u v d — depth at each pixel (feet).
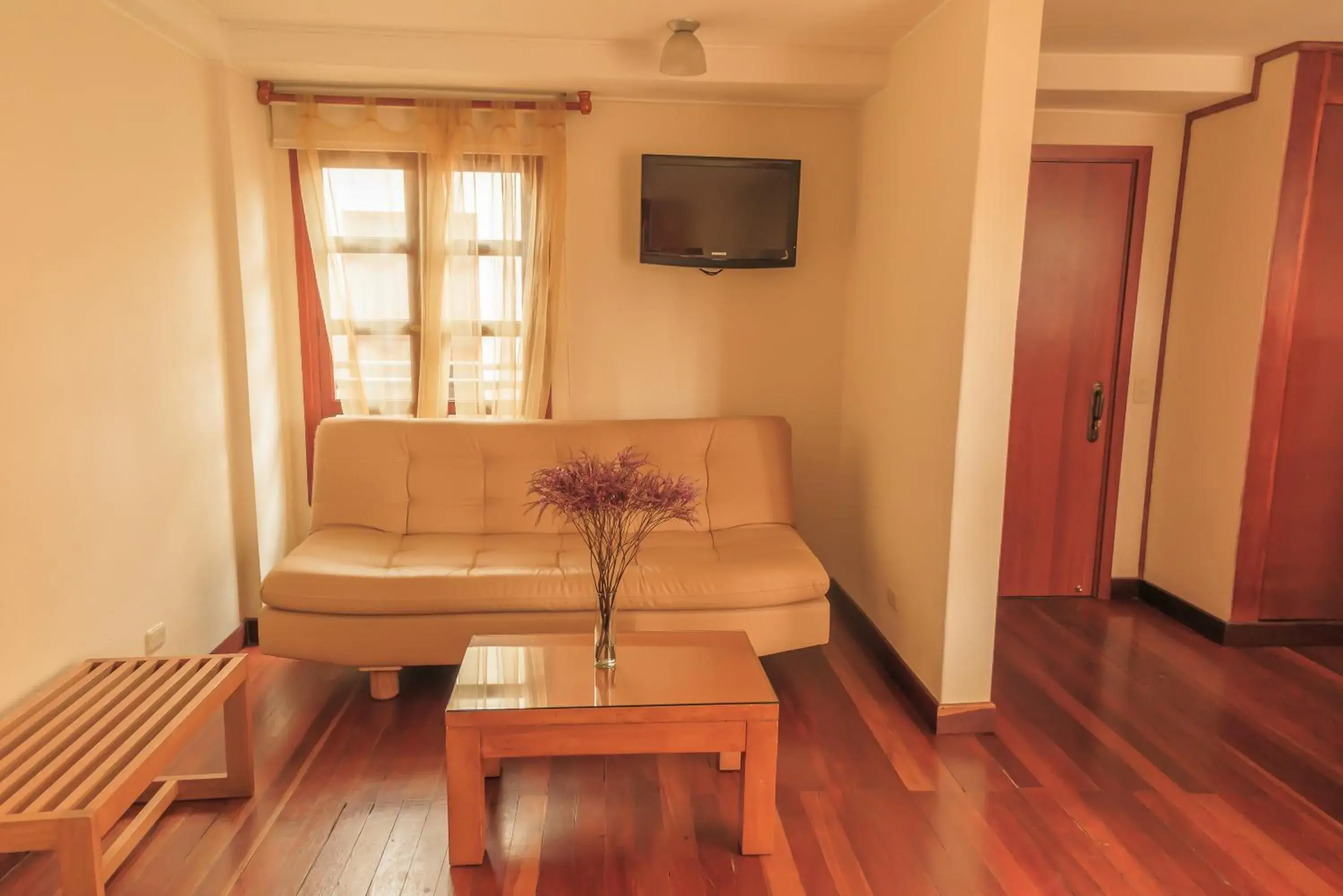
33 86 7.07
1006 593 13.60
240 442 10.81
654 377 12.63
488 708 6.81
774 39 10.44
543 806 7.77
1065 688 10.44
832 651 11.38
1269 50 10.90
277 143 11.29
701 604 9.55
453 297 11.87
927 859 7.11
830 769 8.46
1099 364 13.03
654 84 10.99
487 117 11.60
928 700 9.39
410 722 9.20
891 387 10.68
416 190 11.64
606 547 8.78
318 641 9.26
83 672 7.47
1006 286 8.49
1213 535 12.09
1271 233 11.00
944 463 9.04
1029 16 8.08
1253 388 11.33
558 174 11.71
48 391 7.28
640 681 7.34
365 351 11.95
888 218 10.86
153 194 8.89
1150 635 12.19
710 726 6.98
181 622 9.55
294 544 12.26
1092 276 12.82
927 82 9.55
